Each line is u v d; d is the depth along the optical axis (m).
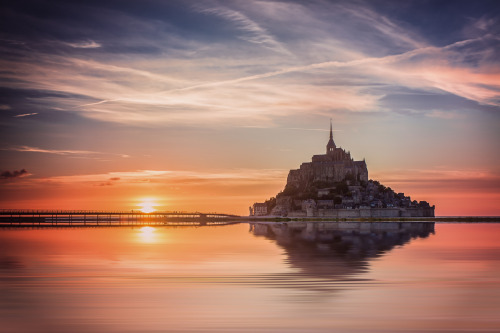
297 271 81.69
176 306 55.19
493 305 55.53
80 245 142.25
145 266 89.56
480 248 129.12
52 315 51.59
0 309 54.19
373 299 58.47
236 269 84.75
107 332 45.75
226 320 49.38
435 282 70.19
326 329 46.34
